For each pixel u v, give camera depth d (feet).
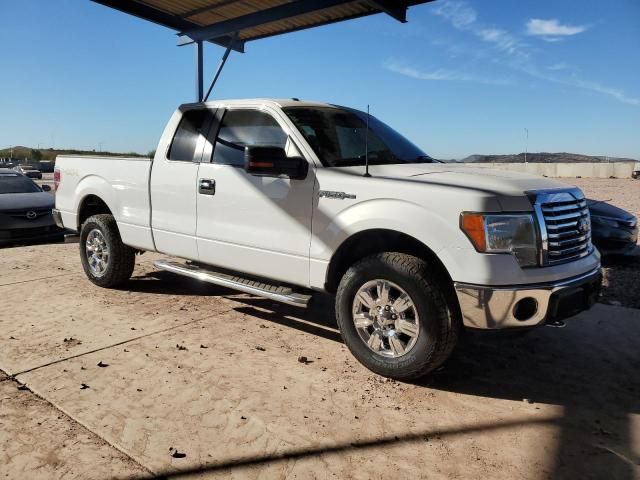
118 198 18.47
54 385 11.42
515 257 10.87
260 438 9.50
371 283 12.18
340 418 10.34
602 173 154.51
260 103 15.08
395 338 11.96
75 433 9.52
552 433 9.94
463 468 8.77
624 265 25.91
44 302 17.85
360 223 12.17
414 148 16.61
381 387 11.79
